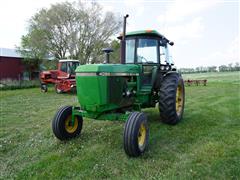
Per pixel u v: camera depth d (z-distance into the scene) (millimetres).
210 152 3141
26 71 23578
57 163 2957
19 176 2666
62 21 21250
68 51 21938
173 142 3598
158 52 4719
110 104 3400
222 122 4797
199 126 4480
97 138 3918
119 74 3480
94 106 3355
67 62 12375
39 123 5234
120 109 3686
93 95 3336
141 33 4434
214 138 3730
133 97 3938
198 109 6367
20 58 23047
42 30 21188
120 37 4676
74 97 10594
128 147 2988
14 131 4562
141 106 4410
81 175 2643
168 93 4344
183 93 5070
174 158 3012
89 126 4707
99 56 22781
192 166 2762
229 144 3439
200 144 3475
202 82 17062
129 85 3793
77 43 21703
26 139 4027
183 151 3232
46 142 3809
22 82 19328
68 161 3014
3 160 3139
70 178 2590
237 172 2580
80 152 3309
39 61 23406
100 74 3256
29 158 3180
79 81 3461
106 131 4340
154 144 3541
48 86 14469
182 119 5105
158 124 4652
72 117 3797
